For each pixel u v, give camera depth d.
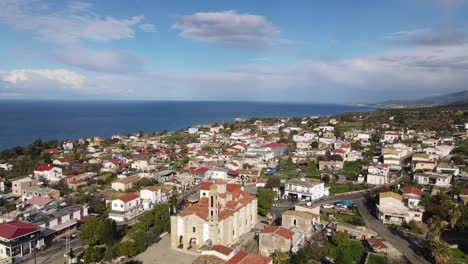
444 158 183.12
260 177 165.88
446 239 92.69
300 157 198.62
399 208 110.44
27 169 173.25
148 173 164.12
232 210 92.25
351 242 91.12
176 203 125.62
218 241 85.88
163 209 102.31
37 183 144.38
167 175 164.25
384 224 105.19
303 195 132.62
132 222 110.25
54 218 97.88
